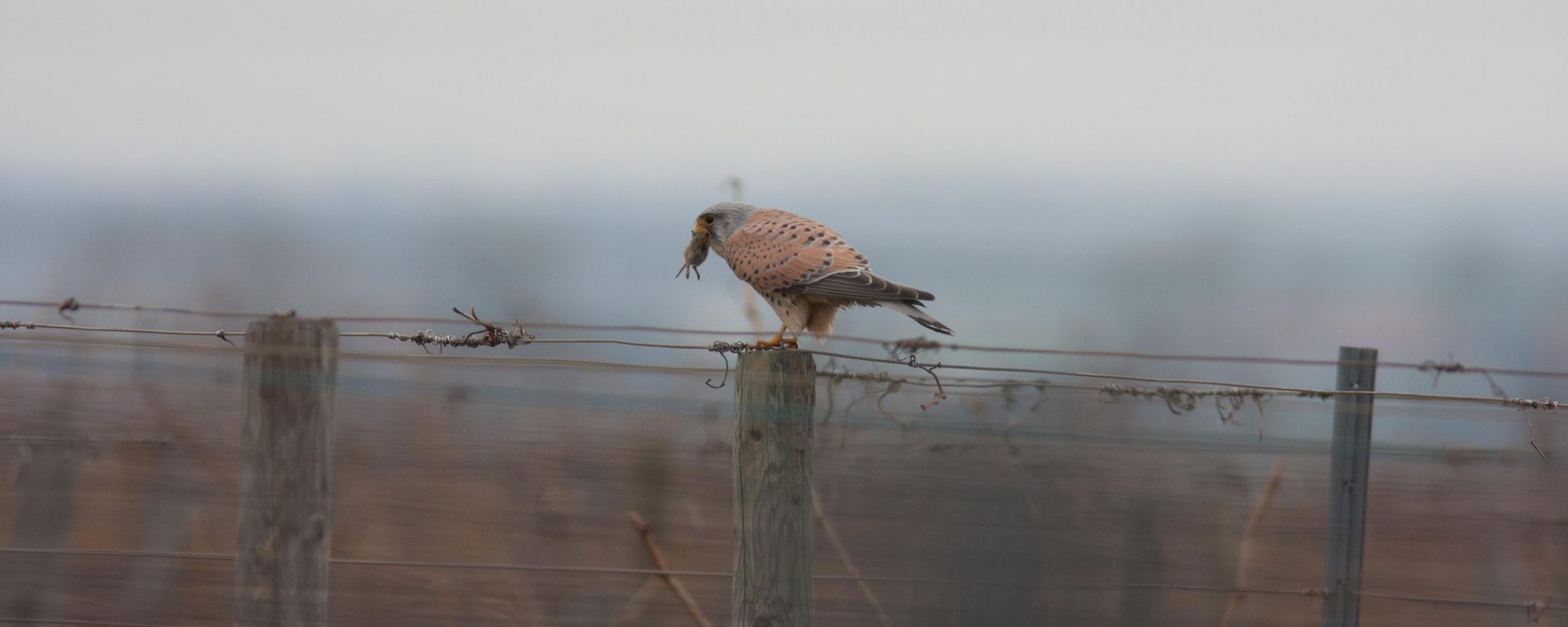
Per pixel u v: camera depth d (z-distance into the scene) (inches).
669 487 464.8
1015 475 414.6
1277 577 410.0
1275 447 409.4
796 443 307.1
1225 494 415.5
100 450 434.9
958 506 414.0
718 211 456.1
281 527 285.3
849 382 420.2
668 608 457.1
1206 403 428.8
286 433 284.5
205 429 443.5
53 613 425.4
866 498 416.2
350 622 441.1
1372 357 378.6
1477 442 437.4
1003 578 408.8
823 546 415.8
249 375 284.8
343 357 339.0
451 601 443.2
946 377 415.8
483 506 454.3
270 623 285.4
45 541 430.0
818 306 427.5
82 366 431.2
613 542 458.0
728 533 466.0
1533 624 422.6
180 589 431.8
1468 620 432.1
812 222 435.5
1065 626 406.6
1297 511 417.7
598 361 450.9
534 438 460.4
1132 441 415.5
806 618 308.5
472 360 378.3
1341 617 379.2
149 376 438.3
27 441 430.6
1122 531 411.5
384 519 450.0
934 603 410.6
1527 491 432.8
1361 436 376.8
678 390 466.0
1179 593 410.3
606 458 464.4
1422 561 437.4
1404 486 439.5
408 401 447.8
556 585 451.5
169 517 437.7
